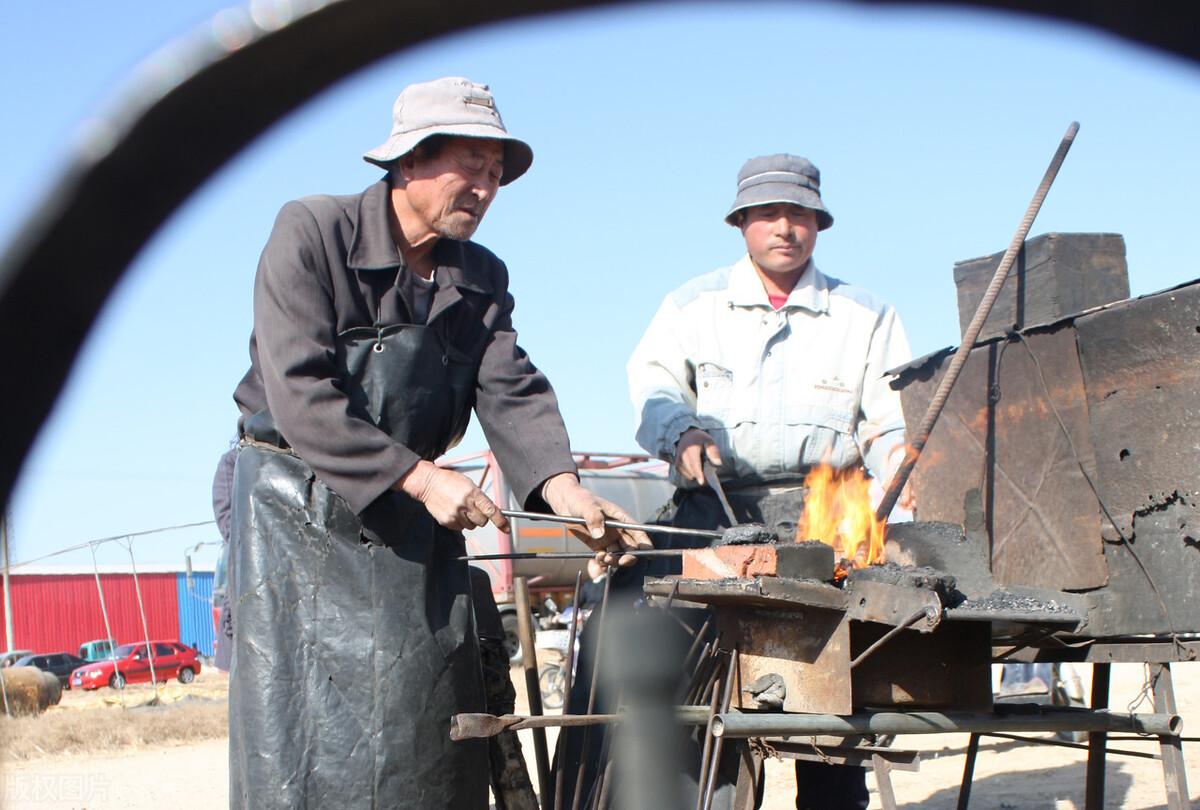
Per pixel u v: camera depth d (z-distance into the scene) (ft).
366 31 2.13
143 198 2.13
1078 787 16.34
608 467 75.10
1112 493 11.00
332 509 9.13
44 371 2.16
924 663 8.90
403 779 8.82
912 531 10.32
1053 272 12.12
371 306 9.45
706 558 9.21
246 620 9.03
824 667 8.46
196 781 22.52
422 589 9.26
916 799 16.49
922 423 12.09
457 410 10.07
